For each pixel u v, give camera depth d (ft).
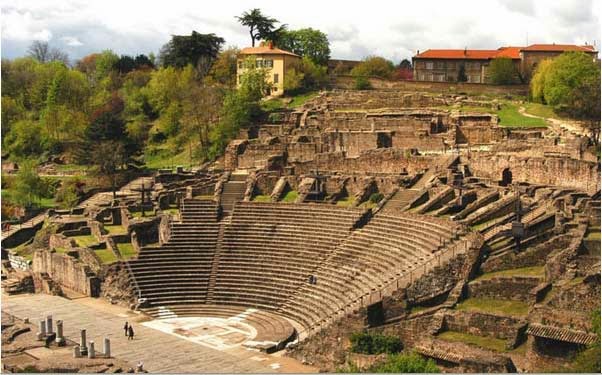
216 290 269.23
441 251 223.51
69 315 254.06
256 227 300.20
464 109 409.28
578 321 167.73
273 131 424.87
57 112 525.75
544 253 205.67
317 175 329.31
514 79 498.69
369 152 343.05
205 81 554.05
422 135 357.61
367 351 187.52
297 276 263.29
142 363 201.05
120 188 413.39
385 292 214.69
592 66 386.32
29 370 186.50
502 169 294.46
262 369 196.95
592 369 154.51
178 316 253.24
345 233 275.59
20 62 625.82
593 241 192.95
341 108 444.96
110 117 442.50
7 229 375.66
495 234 220.64
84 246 305.12
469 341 181.37
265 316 247.91
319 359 200.95
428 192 283.18
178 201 349.20
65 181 432.66
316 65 556.51
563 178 267.80
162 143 508.12
